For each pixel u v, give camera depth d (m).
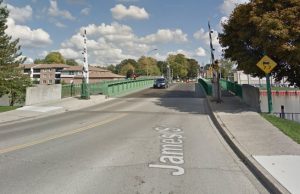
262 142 10.19
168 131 13.43
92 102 26.56
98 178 7.03
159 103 26.12
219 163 8.33
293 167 7.38
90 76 109.69
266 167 7.40
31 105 24.39
